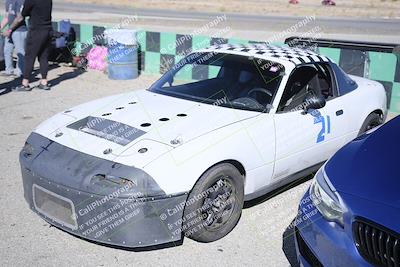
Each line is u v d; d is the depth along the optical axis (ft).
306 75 16.15
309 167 15.84
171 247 12.70
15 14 32.14
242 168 13.33
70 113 14.88
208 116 13.94
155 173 11.46
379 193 9.48
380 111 18.92
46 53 29.86
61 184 11.98
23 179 13.34
